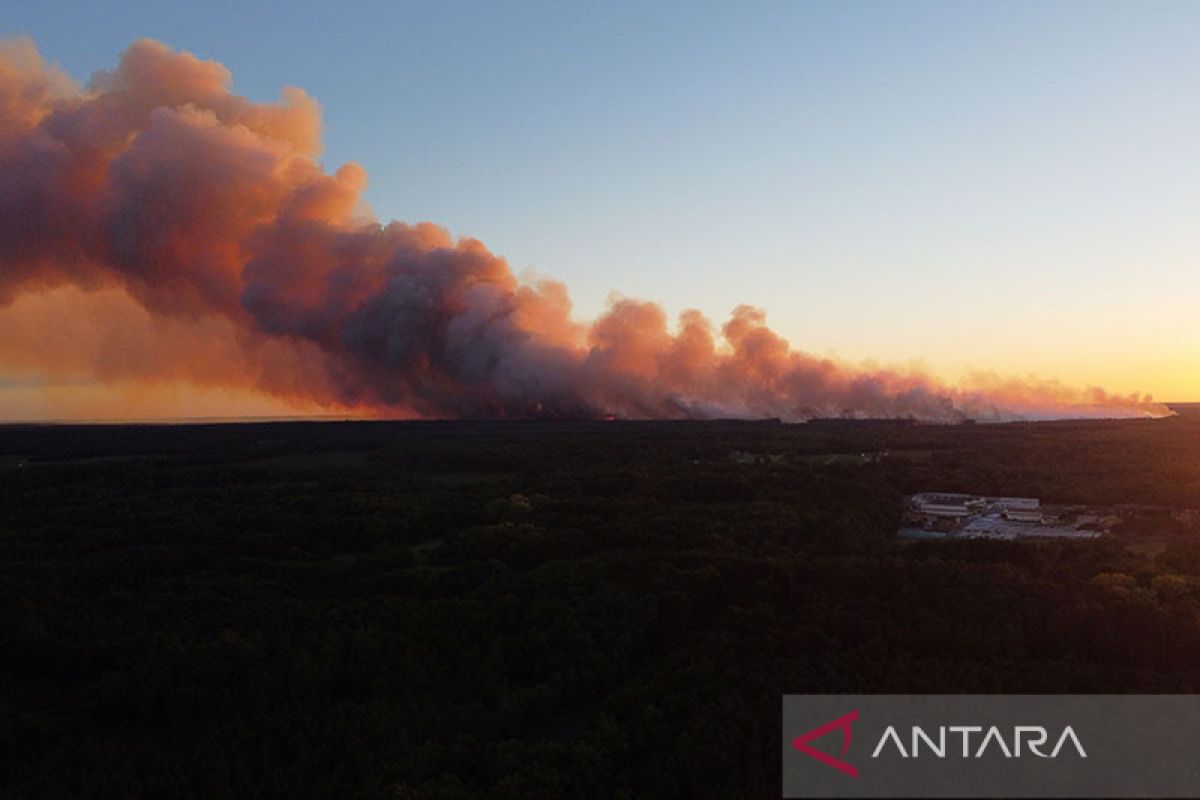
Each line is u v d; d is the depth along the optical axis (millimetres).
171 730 66188
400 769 58500
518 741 61219
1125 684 63500
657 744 59562
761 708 62219
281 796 57750
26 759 62844
